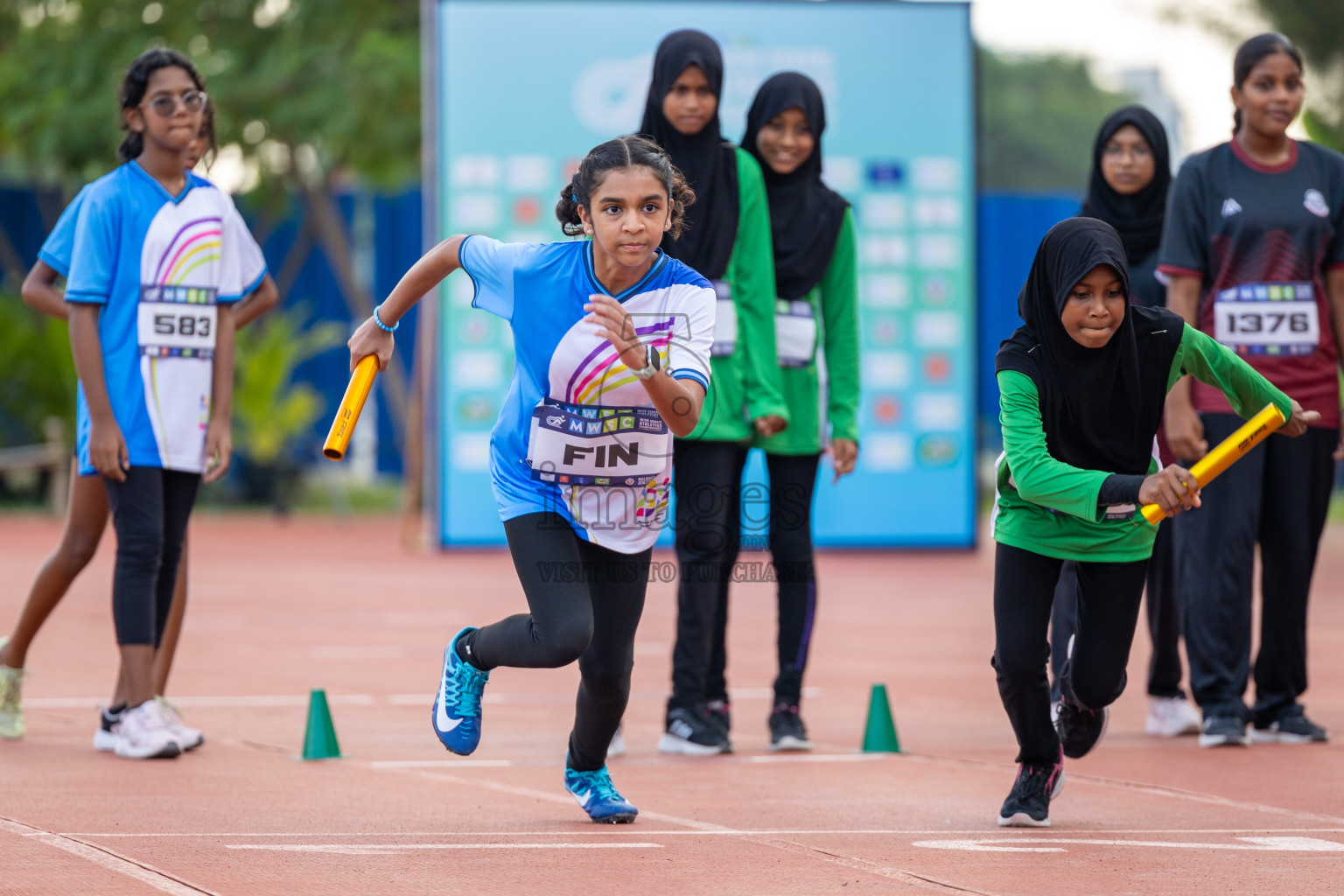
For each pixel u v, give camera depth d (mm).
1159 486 9930
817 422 15461
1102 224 10664
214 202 14930
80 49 50812
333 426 10984
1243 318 15672
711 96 14727
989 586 33031
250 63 50719
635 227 10195
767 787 12914
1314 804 12273
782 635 15164
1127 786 13102
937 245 39656
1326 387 15672
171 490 14844
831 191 15805
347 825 11070
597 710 11234
